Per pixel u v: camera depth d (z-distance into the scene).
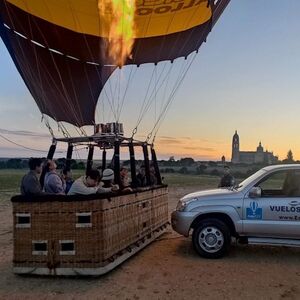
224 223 7.98
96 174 7.43
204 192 8.67
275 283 6.33
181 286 6.18
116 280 6.50
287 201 7.83
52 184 7.55
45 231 6.66
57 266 6.61
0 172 47.56
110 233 6.92
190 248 8.83
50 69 10.62
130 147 9.16
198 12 10.12
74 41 10.44
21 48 9.75
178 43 11.30
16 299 5.70
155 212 9.79
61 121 11.23
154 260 7.77
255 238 7.91
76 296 5.78
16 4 8.90
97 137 8.65
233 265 7.40
